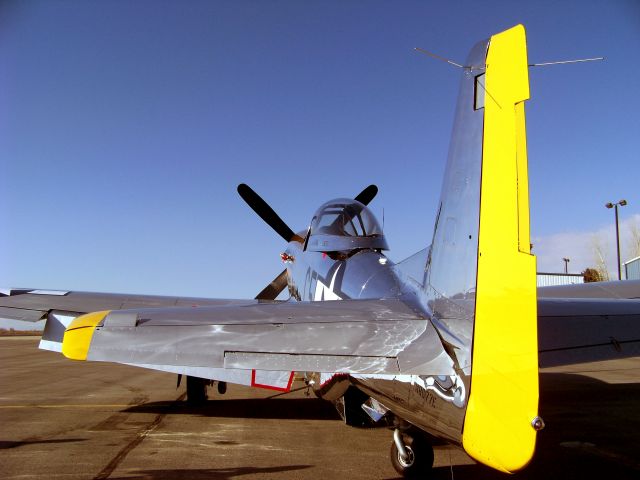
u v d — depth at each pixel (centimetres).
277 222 952
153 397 831
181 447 504
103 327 318
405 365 285
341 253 562
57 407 733
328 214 620
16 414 676
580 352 371
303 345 304
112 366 1357
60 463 442
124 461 451
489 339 257
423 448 407
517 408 239
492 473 423
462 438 261
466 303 291
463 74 311
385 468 437
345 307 365
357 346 302
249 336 311
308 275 621
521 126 258
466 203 303
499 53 275
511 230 255
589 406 736
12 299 768
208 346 303
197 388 739
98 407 735
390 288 422
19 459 454
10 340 2816
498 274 258
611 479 409
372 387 383
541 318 414
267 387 492
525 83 259
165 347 301
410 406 335
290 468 435
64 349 309
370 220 573
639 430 586
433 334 311
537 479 409
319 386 480
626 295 654
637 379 1021
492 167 270
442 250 328
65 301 772
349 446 514
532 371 236
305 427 608
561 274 2630
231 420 648
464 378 279
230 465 443
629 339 388
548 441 535
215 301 856
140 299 817
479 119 296
